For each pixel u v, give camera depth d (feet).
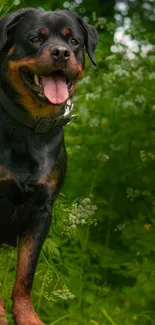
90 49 6.01
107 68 9.37
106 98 8.91
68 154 8.22
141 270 6.49
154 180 7.98
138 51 9.37
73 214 6.57
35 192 5.71
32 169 5.68
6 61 5.68
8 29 5.69
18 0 7.38
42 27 5.67
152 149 8.32
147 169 8.04
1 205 5.70
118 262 6.93
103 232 7.63
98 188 7.91
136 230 6.88
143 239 6.80
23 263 5.75
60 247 6.81
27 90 5.59
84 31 6.01
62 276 6.50
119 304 6.46
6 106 5.66
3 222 5.77
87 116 8.79
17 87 5.62
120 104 8.86
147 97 8.90
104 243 7.55
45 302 6.32
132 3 14.48
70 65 5.61
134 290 6.26
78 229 6.89
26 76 5.62
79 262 6.84
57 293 5.86
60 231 6.74
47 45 5.60
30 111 5.62
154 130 8.54
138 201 7.89
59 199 7.23
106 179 7.95
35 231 5.78
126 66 9.07
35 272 6.40
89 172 7.98
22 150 5.67
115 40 9.34
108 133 8.61
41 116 5.62
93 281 6.73
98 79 9.20
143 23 13.71
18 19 5.74
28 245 5.78
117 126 8.65
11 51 5.68
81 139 8.41
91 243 7.04
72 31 5.79
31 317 5.63
